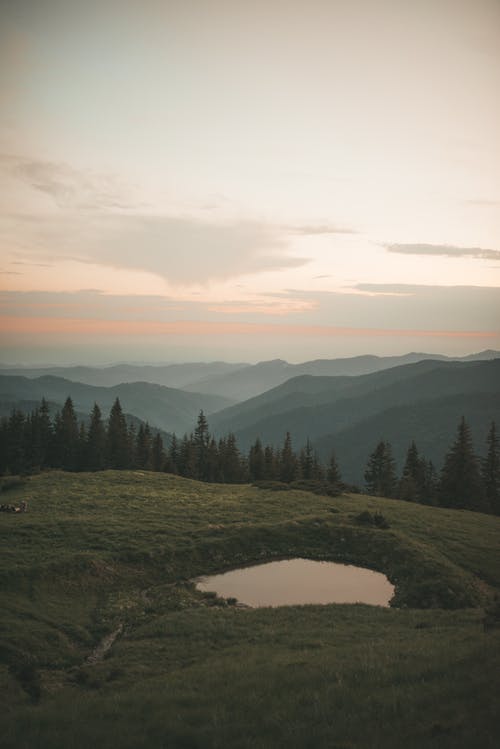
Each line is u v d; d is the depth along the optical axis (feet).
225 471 355.97
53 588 112.27
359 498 220.84
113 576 123.34
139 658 81.71
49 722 52.54
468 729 38.37
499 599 85.61
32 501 180.65
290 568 141.90
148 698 56.95
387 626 93.35
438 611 104.47
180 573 132.87
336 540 157.69
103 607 108.88
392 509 199.00
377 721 43.60
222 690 57.98
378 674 56.70
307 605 109.60
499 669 50.75
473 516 203.92
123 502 185.57
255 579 133.08
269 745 41.24
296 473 348.59
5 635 86.17
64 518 157.69
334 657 68.39
